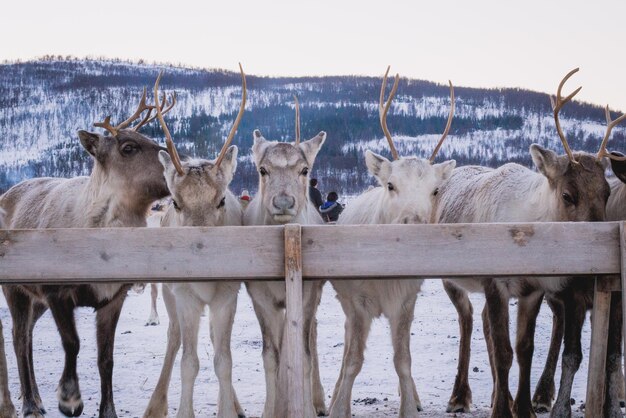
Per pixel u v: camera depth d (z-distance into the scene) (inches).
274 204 258.7
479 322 526.6
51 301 280.4
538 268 184.4
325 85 6683.1
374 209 297.9
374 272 183.3
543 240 184.4
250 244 183.3
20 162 4879.4
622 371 286.7
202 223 248.1
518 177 304.5
